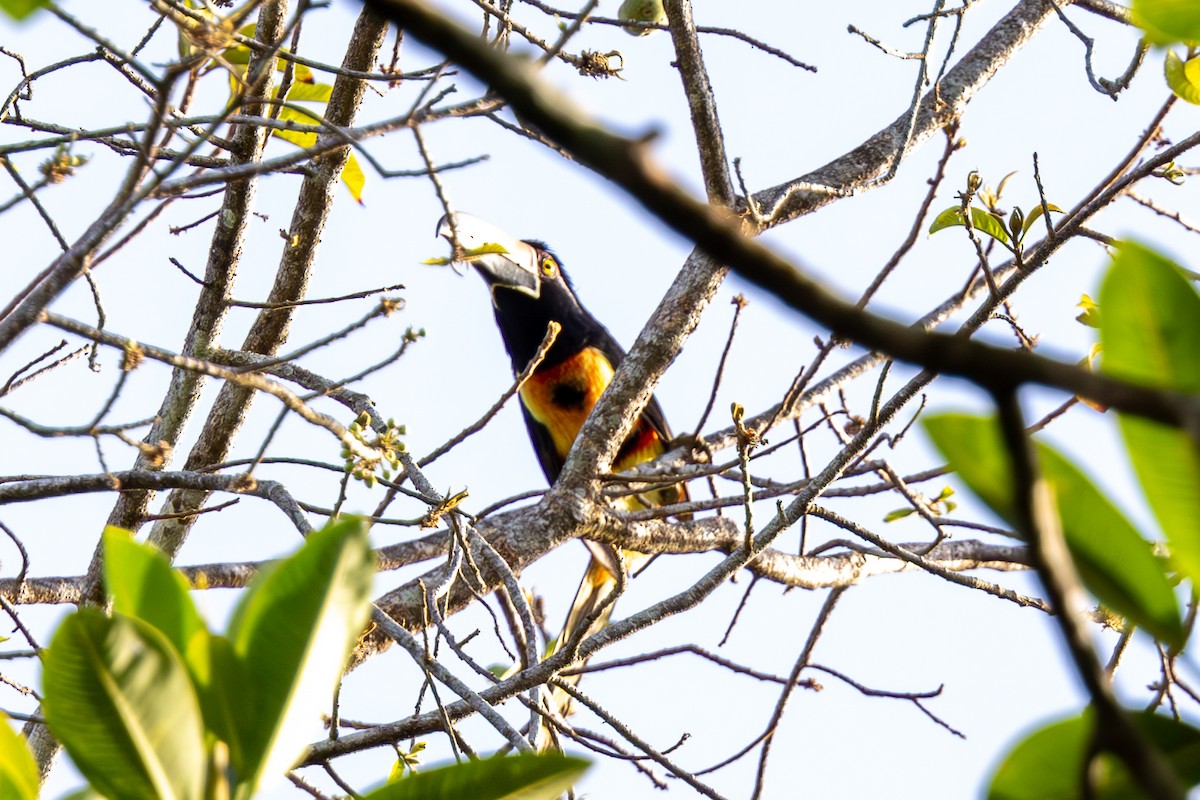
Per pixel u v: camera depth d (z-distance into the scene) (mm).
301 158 5543
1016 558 11492
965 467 2809
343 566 3527
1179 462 2713
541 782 3934
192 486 6895
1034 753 3137
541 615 10820
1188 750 3164
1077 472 2883
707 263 10375
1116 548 2924
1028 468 1947
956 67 10805
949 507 9516
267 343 9852
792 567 10719
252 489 7188
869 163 10227
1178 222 8805
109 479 6539
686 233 1823
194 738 3318
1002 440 1943
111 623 3219
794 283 1842
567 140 1827
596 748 8250
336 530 3551
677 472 10047
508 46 7492
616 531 10180
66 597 9555
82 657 3209
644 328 10438
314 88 8766
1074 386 1831
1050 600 2041
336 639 3514
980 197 7953
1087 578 2967
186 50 7223
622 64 7363
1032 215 7742
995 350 1858
